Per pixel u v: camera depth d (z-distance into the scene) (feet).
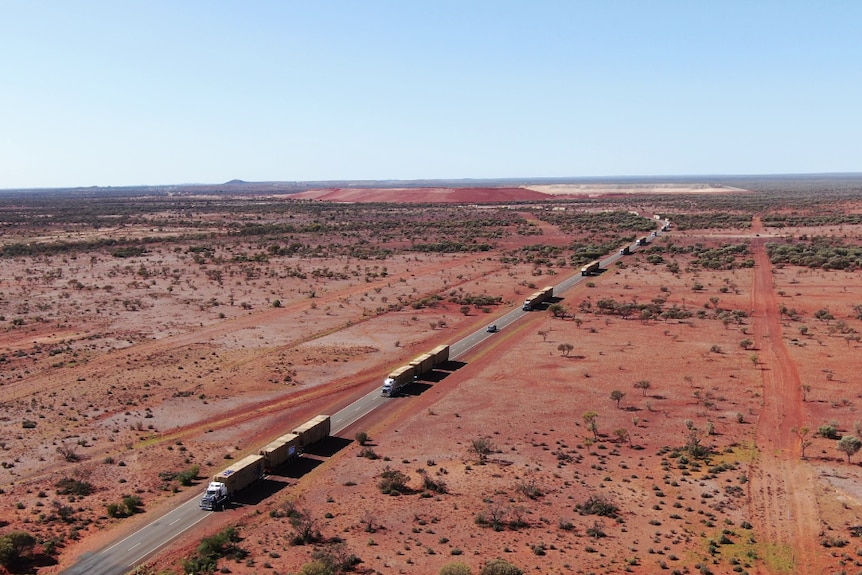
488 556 142.10
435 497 173.37
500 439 216.13
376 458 202.18
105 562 143.64
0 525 158.71
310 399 260.21
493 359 314.76
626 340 344.49
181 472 191.01
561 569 136.46
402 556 142.10
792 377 275.80
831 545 146.30
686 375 282.56
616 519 159.53
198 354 323.16
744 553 143.23
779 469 188.34
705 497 171.01
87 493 178.09
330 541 149.89
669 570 136.46
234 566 139.33
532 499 171.32
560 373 289.53
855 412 233.96
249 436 222.48
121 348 333.42
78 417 236.84
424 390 269.85
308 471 193.57
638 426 226.17
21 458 200.23
